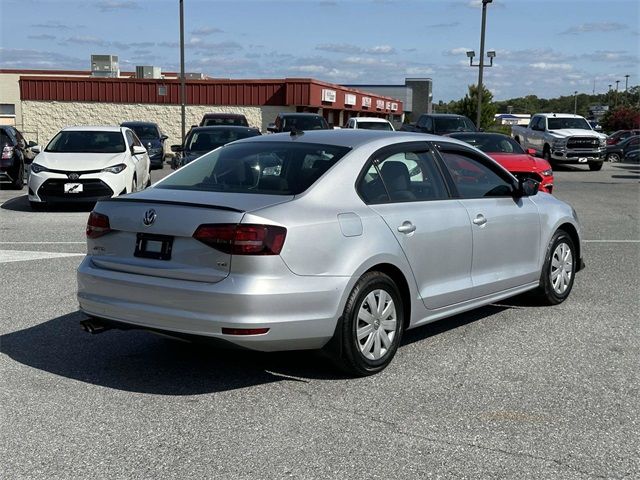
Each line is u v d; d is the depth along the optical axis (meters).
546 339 6.23
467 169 6.33
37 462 3.95
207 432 4.34
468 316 6.97
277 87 40.16
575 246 7.60
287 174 5.30
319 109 43.47
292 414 4.61
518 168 14.79
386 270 5.41
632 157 38.88
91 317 5.27
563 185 22.77
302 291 4.76
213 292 4.61
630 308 7.29
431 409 4.70
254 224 4.64
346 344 5.05
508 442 4.23
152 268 4.87
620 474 3.86
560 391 5.04
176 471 3.86
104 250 5.17
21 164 18.77
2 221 12.96
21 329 6.39
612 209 16.20
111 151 15.03
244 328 4.60
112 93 41.72
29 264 9.15
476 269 6.19
